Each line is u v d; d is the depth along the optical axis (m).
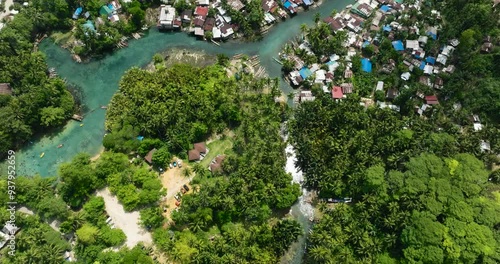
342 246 83.12
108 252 85.69
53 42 116.06
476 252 75.50
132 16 116.44
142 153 96.69
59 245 85.00
